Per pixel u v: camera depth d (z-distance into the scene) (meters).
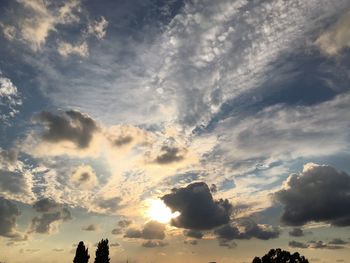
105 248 113.44
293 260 121.94
